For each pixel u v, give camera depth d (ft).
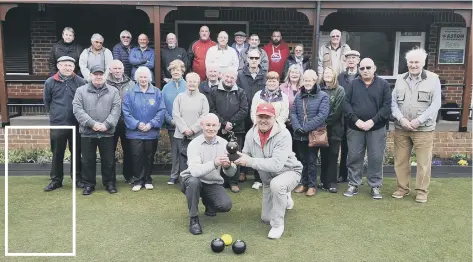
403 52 33.78
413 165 24.52
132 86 20.52
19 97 31.68
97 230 16.31
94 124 19.39
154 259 14.14
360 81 19.54
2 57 25.99
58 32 32.19
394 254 14.71
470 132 26.71
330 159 20.58
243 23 32.76
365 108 19.40
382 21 32.99
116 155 24.44
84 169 20.10
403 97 19.44
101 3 25.66
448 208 18.98
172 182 21.89
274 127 15.57
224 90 20.36
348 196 20.33
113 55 26.53
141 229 16.46
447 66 33.50
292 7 26.20
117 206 18.78
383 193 20.95
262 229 16.58
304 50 33.14
